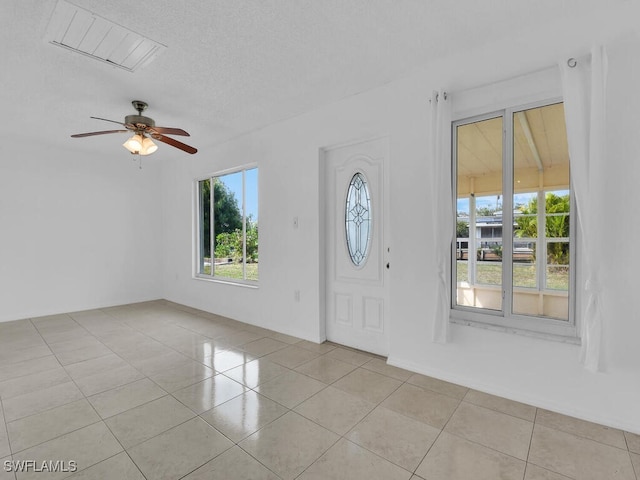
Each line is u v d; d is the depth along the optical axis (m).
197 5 1.88
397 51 2.42
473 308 2.60
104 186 5.31
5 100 3.15
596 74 1.89
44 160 4.73
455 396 2.38
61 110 3.40
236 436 1.93
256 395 2.41
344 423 2.06
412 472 1.65
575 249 2.16
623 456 1.74
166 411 2.20
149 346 3.46
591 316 1.94
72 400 2.34
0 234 4.39
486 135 2.55
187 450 1.81
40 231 4.70
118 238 5.47
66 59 2.42
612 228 1.94
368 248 3.23
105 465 1.69
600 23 1.98
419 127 2.71
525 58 2.23
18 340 3.65
